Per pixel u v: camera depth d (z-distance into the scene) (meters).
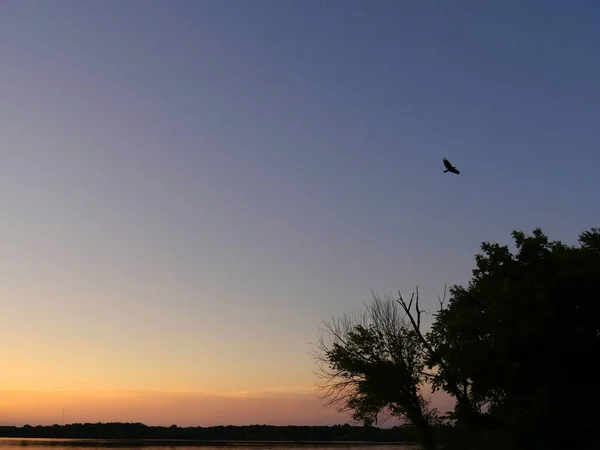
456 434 37.28
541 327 31.38
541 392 31.55
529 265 35.44
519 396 32.81
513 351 32.72
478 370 33.59
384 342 44.31
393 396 42.88
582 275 33.09
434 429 41.75
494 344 33.28
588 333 31.55
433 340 39.88
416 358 43.81
